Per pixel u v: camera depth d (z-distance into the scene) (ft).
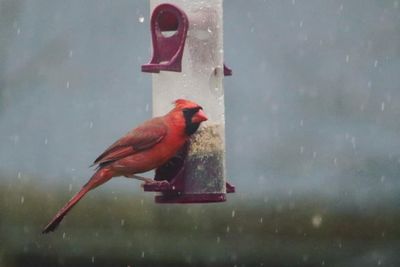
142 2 53.01
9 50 50.44
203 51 28.91
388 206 50.98
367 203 50.90
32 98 51.44
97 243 49.70
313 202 50.98
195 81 28.84
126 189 50.44
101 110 52.42
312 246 50.06
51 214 50.29
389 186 51.19
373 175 51.60
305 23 54.29
